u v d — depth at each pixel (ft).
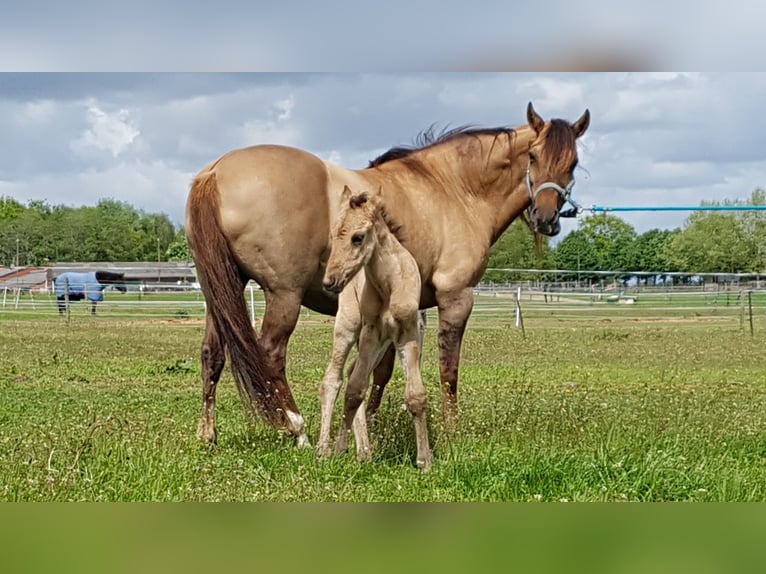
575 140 29.91
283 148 25.84
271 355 25.35
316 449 23.67
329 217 25.61
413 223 27.45
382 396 30.55
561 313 104.63
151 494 18.95
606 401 33.01
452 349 28.48
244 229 24.81
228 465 21.63
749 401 34.50
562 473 20.97
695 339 68.80
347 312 23.24
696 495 20.08
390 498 19.45
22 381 41.50
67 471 19.79
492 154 29.86
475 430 25.89
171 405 33.35
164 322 91.76
